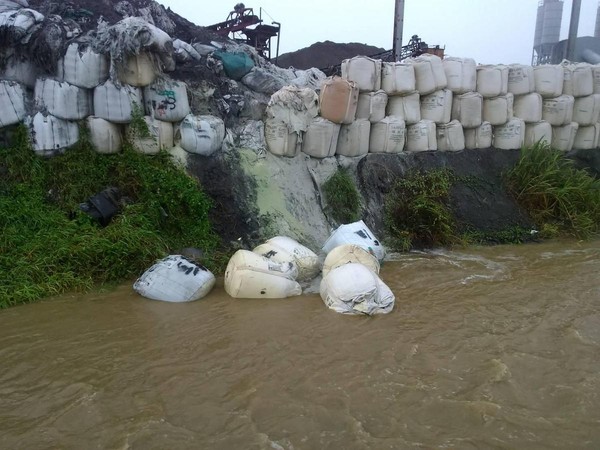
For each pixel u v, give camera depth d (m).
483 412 3.28
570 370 3.82
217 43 8.40
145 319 4.64
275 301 5.14
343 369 3.80
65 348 4.08
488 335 4.41
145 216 5.88
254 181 6.86
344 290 4.88
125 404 3.35
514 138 8.84
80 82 6.03
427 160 8.15
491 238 7.58
